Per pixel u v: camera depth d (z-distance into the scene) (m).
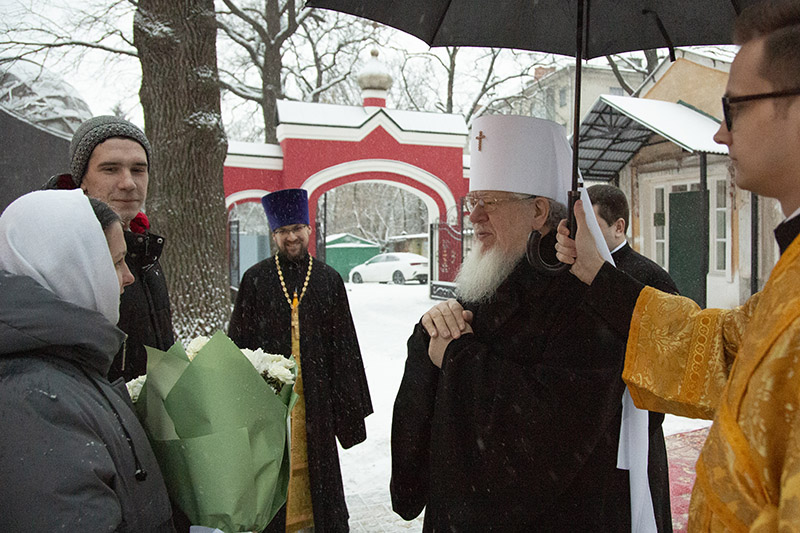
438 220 16.69
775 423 0.84
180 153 6.01
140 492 1.28
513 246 1.90
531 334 1.78
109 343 1.30
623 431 1.77
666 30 2.00
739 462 0.88
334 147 15.68
